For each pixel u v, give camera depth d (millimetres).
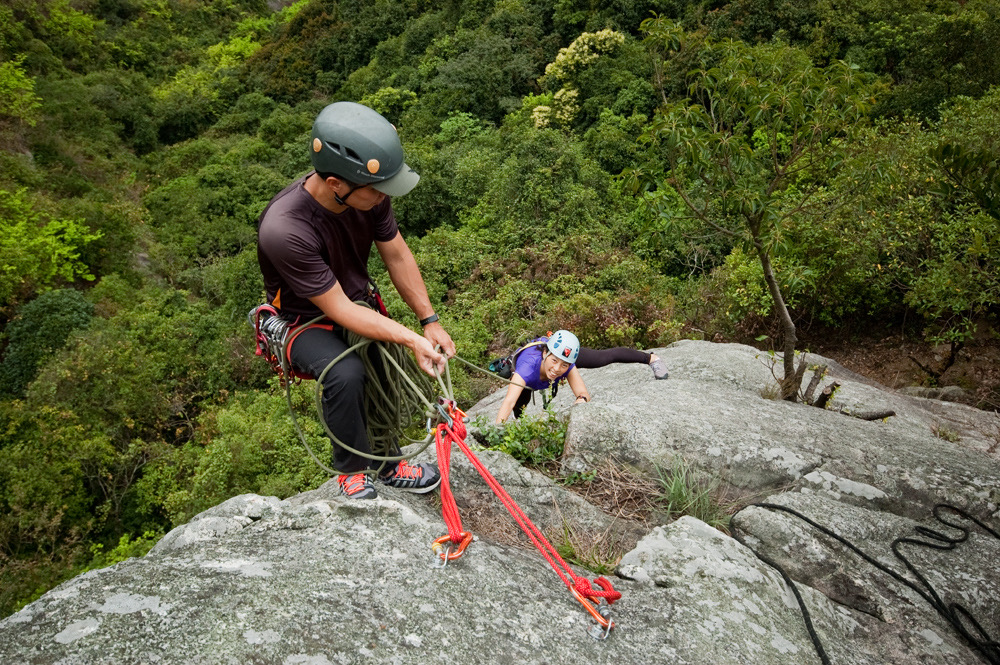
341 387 2164
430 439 2215
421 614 1909
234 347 17250
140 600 1780
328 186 2014
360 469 2430
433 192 22328
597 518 3107
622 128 23391
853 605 2697
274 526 2293
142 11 47062
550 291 15406
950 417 6016
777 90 4398
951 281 8328
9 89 28172
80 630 1661
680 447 3691
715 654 2082
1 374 17016
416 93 34031
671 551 2568
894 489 3559
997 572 2941
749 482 3586
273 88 38250
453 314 15320
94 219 22797
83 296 19219
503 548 2406
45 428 13703
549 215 18547
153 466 14000
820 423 4297
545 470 3625
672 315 11820
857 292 10453
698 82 4746
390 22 38906
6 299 18578
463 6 36250
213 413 15242
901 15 22281
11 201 21250
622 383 6082
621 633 2074
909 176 9500
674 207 4832
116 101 34656
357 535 2195
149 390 15719
